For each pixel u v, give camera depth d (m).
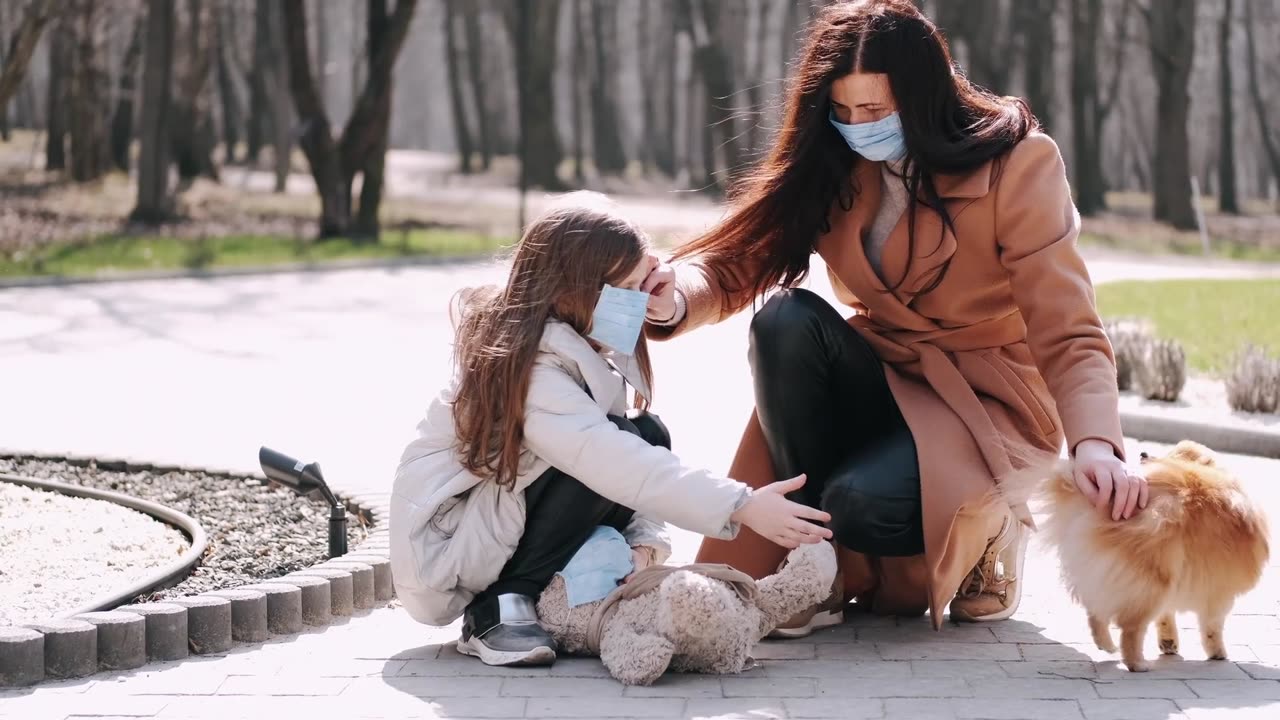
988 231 4.11
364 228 23.11
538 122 36.22
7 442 7.86
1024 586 4.89
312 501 5.96
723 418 8.70
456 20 47.88
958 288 4.21
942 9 32.25
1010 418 4.22
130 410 8.95
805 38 4.29
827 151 4.23
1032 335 4.05
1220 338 11.29
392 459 7.52
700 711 3.53
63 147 30.45
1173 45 30.34
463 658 4.02
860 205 4.27
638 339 4.18
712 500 3.80
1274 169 36.50
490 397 3.89
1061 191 4.11
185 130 29.91
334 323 13.35
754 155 4.61
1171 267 20.61
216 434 8.19
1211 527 3.67
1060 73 35.84
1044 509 3.86
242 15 35.84
